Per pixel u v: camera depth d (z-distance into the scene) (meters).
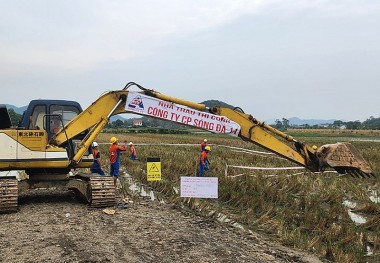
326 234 8.52
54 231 7.82
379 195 13.07
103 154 28.23
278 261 6.59
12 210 9.44
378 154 24.94
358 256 7.43
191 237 7.54
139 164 21.19
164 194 13.38
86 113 10.07
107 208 10.03
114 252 6.58
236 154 26.19
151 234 7.66
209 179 10.73
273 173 16.84
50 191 13.05
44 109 11.10
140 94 9.92
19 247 6.80
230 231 8.50
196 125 9.85
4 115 10.78
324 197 12.31
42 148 9.84
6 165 9.56
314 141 47.03
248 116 10.00
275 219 9.68
